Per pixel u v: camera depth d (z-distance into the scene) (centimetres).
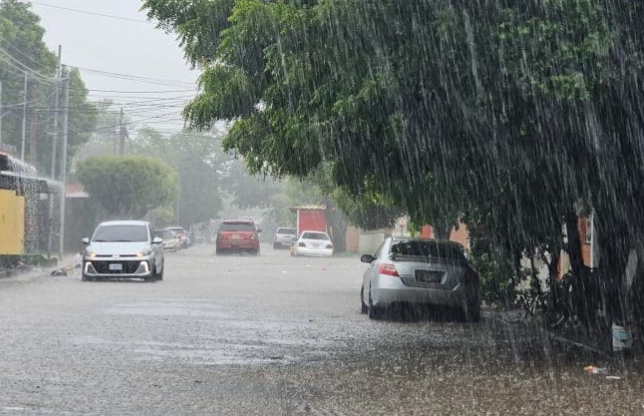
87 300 2545
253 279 3762
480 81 1302
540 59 1227
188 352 1575
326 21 1323
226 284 3394
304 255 6706
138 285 3225
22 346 1599
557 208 1861
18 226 3669
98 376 1313
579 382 1317
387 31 1323
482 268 2497
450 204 1944
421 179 1695
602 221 1723
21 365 1396
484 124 1399
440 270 2162
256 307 2466
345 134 1499
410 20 1310
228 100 1730
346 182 1861
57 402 1122
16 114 6881
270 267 4894
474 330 2016
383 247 2280
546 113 1337
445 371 1416
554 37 1216
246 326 2000
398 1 1305
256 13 1401
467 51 1293
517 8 1252
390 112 1389
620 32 1219
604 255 1734
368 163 1656
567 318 1975
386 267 2173
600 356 1596
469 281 2173
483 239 2523
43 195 4806
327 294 2980
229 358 1520
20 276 3625
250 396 1188
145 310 2291
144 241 3478
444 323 2172
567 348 1708
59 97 6209
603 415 1091
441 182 1689
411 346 1723
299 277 3969
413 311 2214
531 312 2148
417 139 1476
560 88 1210
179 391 1212
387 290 2152
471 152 1528
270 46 1399
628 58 1227
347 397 1191
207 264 5162
